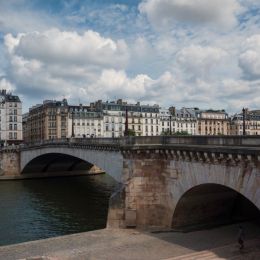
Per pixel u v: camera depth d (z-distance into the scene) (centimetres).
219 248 2936
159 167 3622
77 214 5012
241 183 2719
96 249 3069
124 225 3669
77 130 13375
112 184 7800
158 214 3625
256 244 3030
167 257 2819
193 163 3206
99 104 14112
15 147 8800
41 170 8944
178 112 15562
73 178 8881
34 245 3234
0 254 3020
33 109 15062
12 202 5859
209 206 3681
